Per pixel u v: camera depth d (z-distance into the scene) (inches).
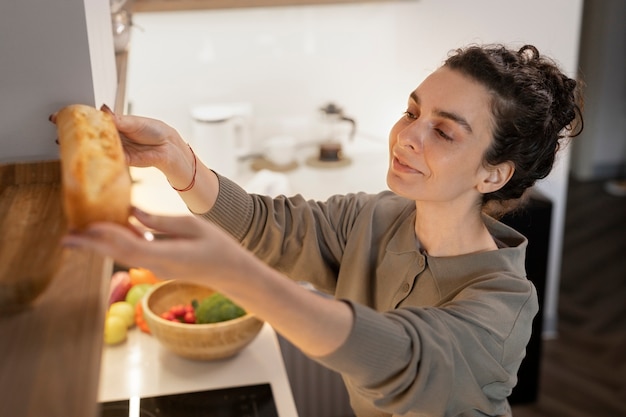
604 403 124.0
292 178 116.6
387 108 131.5
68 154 32.1
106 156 31.8
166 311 76.3
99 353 26.7
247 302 32.4
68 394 24.1
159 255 27.8
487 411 44.8
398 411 40.3
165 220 30.1
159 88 123.9
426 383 39.4
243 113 123.0
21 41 39.6
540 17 127.3
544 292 115.9
